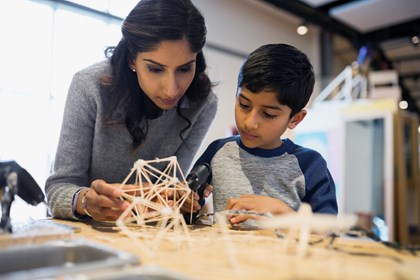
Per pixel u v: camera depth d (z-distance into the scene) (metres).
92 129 0.96
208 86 1.04
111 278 0.39
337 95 4.04
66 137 0.93
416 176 2.68
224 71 3.71
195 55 0.85
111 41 2.86
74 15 2.73
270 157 1.03
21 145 2.54
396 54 4.96
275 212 0.79
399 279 0.42
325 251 0.56
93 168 1.01
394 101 2.62
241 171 1.02
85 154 0.96
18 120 2.54
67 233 0.59
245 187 1.00
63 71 2.69
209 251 0.55
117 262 0.43
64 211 0.83
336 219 0.48
